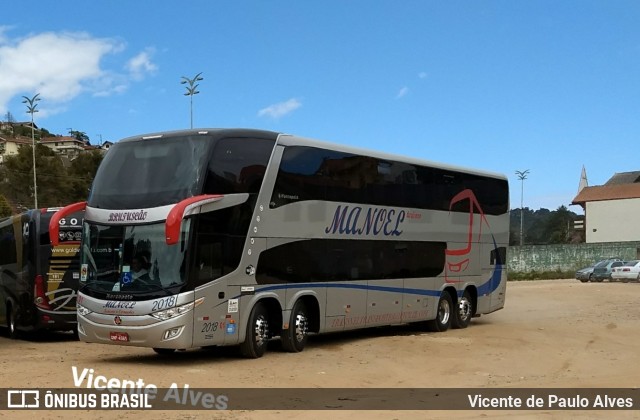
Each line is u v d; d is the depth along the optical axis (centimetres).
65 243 1828
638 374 1264
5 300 1988
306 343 1648
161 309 1259
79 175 9225
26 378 1141
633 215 8106
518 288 4150
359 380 1167
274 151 1450
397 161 1794
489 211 2180
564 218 12375
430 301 1895
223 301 1323
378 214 1712
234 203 1355
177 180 1320
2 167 8894
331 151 1589
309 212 1517
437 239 1928
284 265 1452
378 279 1705
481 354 1487
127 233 1323
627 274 4916
